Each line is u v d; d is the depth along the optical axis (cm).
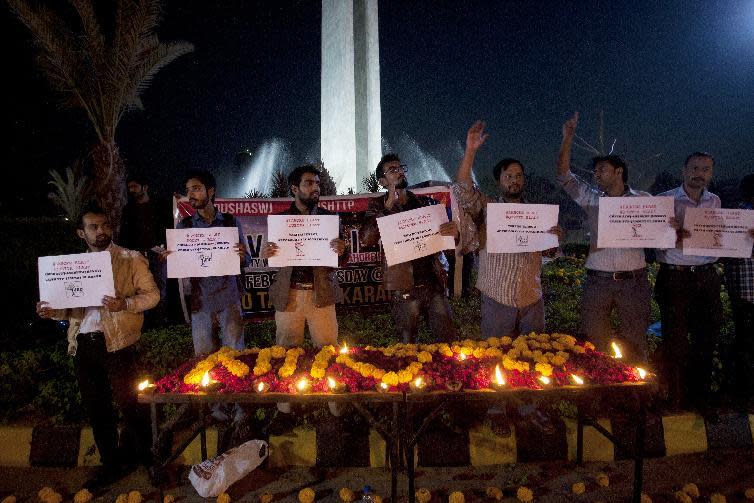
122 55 1030
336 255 366
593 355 335
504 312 380
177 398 296
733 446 382
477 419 385
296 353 338
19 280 882
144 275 354
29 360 489
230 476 334
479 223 394
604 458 372
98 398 346
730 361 427
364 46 1666
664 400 404
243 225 569
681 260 388
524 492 325
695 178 388
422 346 354
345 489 332
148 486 350
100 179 1058
